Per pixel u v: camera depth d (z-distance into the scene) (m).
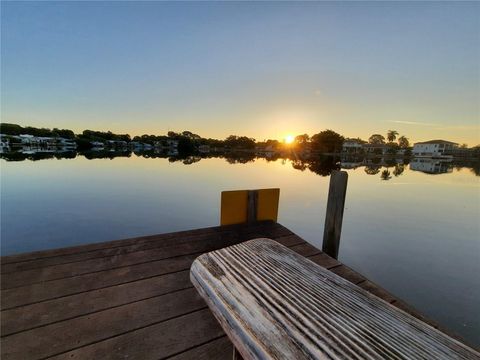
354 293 0.73
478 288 3.75
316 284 0.77
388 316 0.63
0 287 1.57
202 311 1.42
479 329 2.90
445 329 1.29
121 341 1.20
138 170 19.33
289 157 58.50
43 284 1.62
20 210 7.28
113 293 1.56
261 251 1.02
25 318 1.32
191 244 2.32
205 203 8.75
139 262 1.95
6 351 1.12
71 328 1.26
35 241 5.05
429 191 13.23
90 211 7.32
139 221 6.53
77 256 2.00
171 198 9.42
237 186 12.54
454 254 4.98
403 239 5.81
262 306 0.66
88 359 1.10
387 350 0.51
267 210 3.04
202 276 0.84
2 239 5.13
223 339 1.24
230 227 2.79
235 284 0.77
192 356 1.14
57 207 7.69
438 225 6.94
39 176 14.33
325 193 11.37
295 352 0.51
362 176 21.28
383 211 8.55
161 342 1.20
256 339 0.56
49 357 1.10
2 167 18.55
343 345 0.52
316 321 0.59
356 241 5.68
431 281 3.96
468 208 9.06
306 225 6.59
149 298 1.52
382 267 4.45
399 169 31.44
